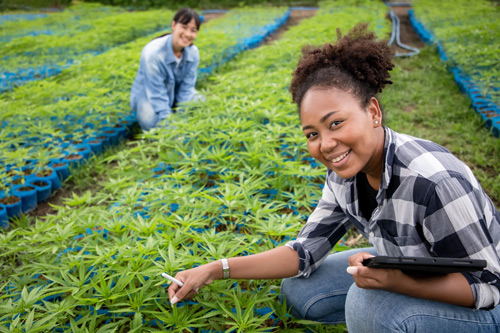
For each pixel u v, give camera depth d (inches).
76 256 100.1
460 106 242.2
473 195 65.7
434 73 308.0
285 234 105.9
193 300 96.0
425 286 66.4
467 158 186.4
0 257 129.3
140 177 157.4
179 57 230.8
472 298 65.7
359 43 66.8
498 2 554.3
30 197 167.3
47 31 495.8
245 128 181.6
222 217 128.0
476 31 350.6
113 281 103.1
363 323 74.4
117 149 217.2
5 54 365.1
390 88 279.3
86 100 225.1
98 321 92.7
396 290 67.9
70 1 758.5
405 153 68.8
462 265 58.6
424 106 247.1
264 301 94.7
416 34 498.0
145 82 224.2
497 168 176.6
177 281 80.8
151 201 134.0
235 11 682.8
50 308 89.4
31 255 118.4
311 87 67.2
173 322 85.6
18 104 230.2
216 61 344.2
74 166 193.0
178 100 247.0
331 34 402.3
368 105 68.3
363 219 80.2
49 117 222.4
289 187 152.1
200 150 166.7
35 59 343.3
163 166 165.8
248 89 238.7
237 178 160.7
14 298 102.7
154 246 103.9
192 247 105.2
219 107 206.2
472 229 64.4
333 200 87.2
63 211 126.8
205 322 93.5
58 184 182.9
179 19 218.2
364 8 625.6
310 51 70.5
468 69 272.4
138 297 89.7
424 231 68.3
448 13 500.1
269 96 217.5
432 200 65.3
